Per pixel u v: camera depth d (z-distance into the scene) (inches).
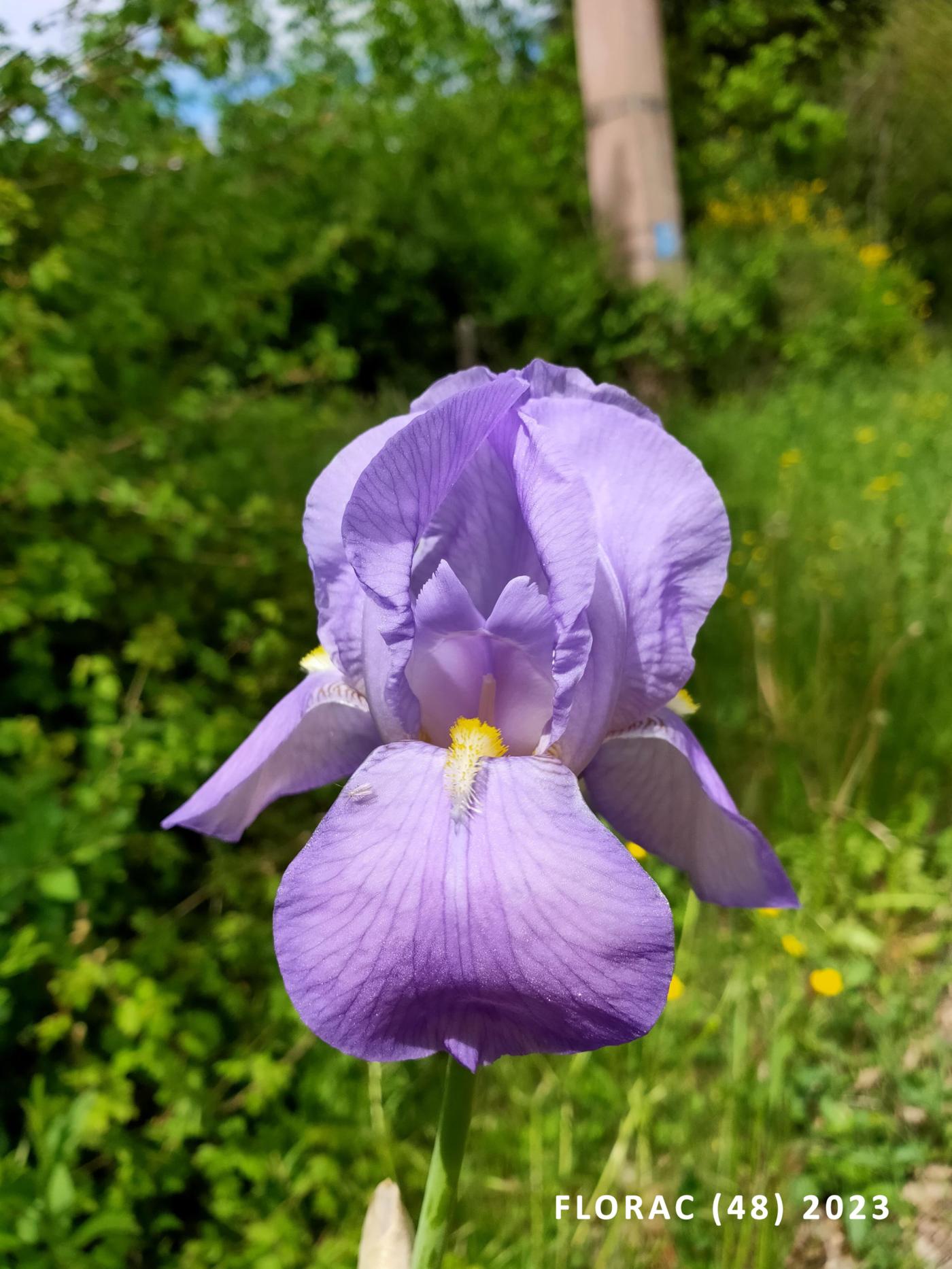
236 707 19.4
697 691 21.5
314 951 5.2
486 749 5.9
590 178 59.9
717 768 19.9
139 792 14.7
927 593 23.1
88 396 21.0
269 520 20.6
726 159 88.6
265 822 18.2
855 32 80.0
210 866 17.0
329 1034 5.1
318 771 7.6
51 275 18.0
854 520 30.2
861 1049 14.2
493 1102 13.7
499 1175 12.9
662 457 6.4
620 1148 12.0
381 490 5.9
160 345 23.2
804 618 22.4
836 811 17.5
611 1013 5.0
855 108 110.9
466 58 73.7
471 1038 5.2
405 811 5.5
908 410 49.4
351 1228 12.3
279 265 29.7
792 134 88.0
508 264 56.6
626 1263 11.4
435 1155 6.2
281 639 19.4
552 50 80.2
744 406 55.1
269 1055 13.3
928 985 14.7
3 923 12.6
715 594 6.5
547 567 6.0
